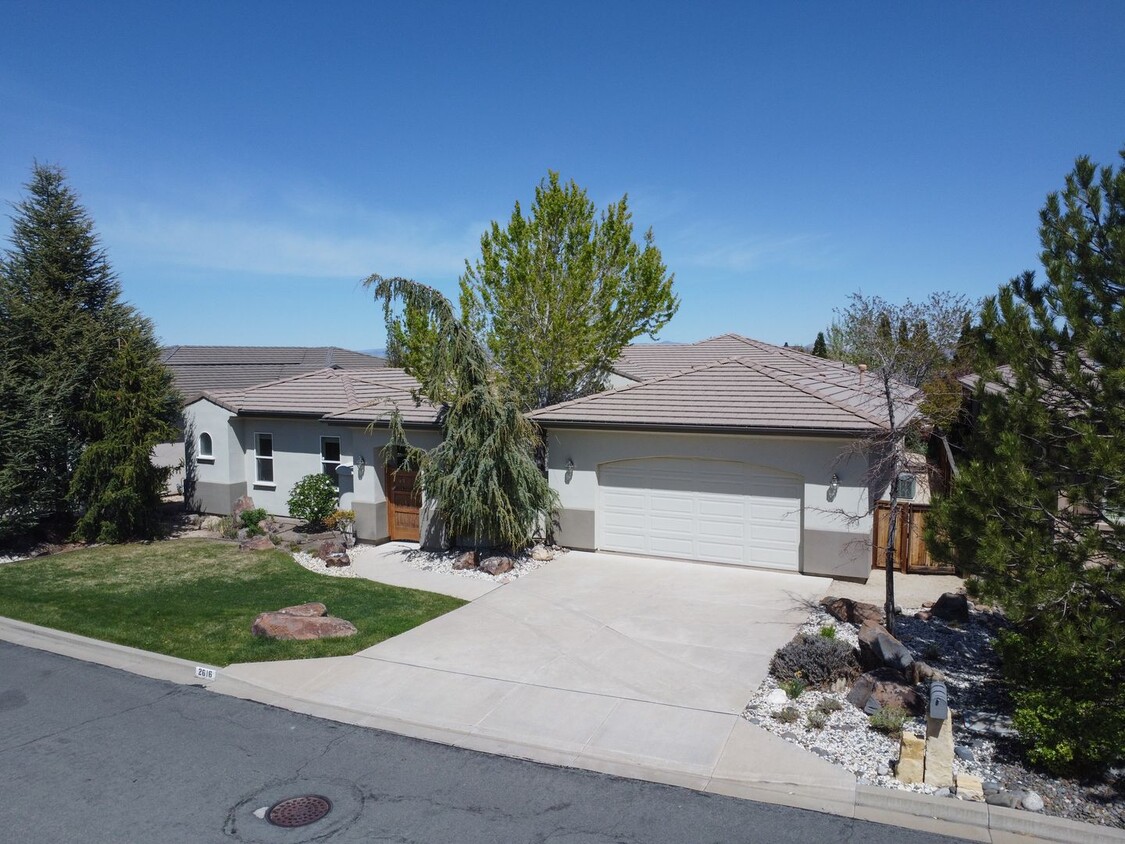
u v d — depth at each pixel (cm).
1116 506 771
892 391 1423
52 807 723
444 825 692
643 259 1975
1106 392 775
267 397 2205
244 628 1242
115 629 1242
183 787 761
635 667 1061
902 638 1157
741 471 1562
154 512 2052
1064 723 758
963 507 849
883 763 788
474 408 1560
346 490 1880
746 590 1415
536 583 1475
